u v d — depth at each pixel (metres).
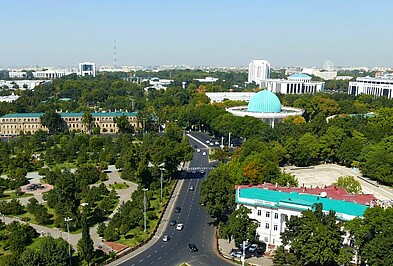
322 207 160.00
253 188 198.62
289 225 156.00
